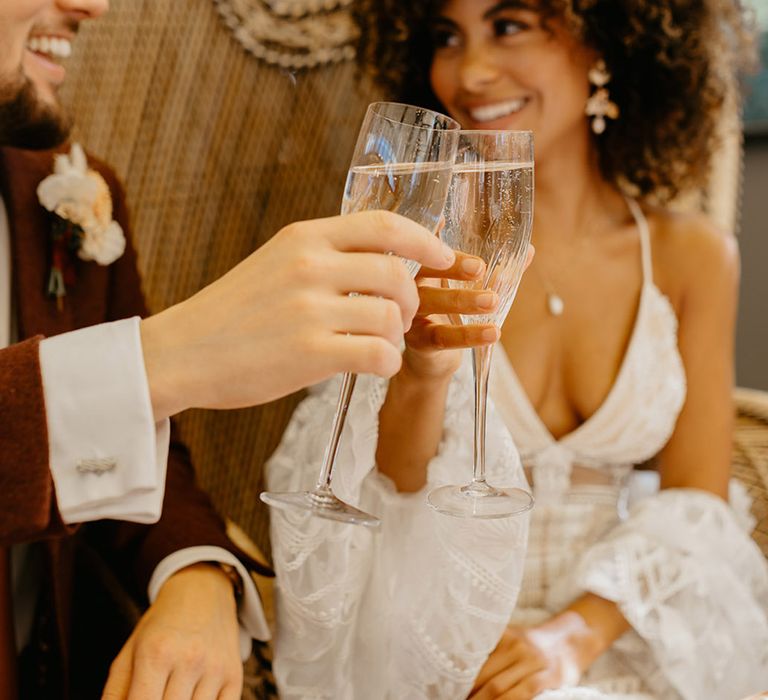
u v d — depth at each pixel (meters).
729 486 1.73
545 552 1.60
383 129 0.78
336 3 1.88
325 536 1.23
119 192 1.54
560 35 1.61
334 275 0.75
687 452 1.72
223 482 1.90
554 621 1.42
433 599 1.24
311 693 1.27
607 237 1.76
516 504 0.92
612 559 1.45
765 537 1.70
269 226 1.90
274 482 1.40
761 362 2.61
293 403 1.95
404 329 0.78
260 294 0.77
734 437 1.81
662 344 1.69
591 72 1.70
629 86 1.77
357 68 1.86
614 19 1.67
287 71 1.86
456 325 0.91
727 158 1.97
